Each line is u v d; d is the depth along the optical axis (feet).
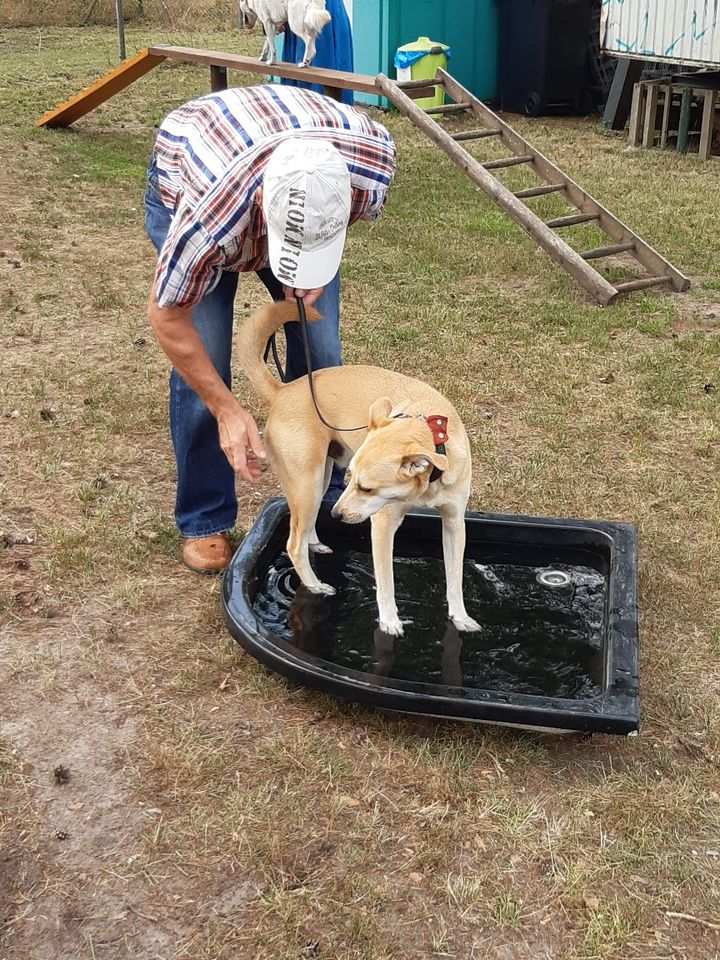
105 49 63.87
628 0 40.37
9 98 47.32
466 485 11.73
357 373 12.40
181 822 9.32
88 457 16.29
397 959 8.02
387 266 26.48
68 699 10.91
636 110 40.73
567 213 31.07
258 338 12.26
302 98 10.59
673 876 8.80
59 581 13.02
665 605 12.76
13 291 24.04
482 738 10.39
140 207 31.76
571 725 9.63
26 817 9.36
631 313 23.24
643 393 18.98
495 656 11.57
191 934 8.24
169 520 14.57
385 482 10.98
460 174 36.45
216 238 9.93
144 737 10.37
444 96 46.21
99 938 8.22
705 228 29.35
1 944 8.15
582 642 11.85
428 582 13.24
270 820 9.30
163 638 12.00
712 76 39.32
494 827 9.29
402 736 10.41
